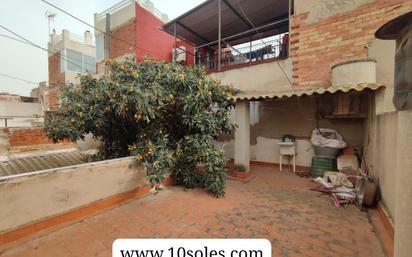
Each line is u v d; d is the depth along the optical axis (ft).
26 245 8.21
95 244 8.54
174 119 15.96
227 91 16.71
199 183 15.76
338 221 10.61
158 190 14.82
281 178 18.45
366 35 17.13
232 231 9.68
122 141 17.08
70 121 14.33
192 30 30.89
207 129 14.51
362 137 17.99
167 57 39.34
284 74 21.35
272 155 22.63
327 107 19.11
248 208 12.12
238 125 18.58
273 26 29.68
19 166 19.72
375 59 16.08
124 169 12.48
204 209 11.93
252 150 23.95
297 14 20.44
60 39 56.65
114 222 10.30
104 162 11.40
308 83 19.92
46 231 9.01
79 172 10.23
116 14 36.19
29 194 8.52
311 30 19.70
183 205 12.46
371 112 14.74
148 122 13.83
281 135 21.99
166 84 14.10
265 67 22.48
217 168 13.99
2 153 20.06
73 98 15.85
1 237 7.81
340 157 17.93
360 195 12.34
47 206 9.08
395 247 5.08
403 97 4.66
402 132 4.78
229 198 13.73
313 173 18.69
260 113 23.21
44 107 49.75
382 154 11.39
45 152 23.38
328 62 18.86
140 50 34.04
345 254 8.04
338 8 18.33
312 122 20.22
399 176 4.92
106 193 11.50
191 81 14.16
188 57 37.70
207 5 24.67
